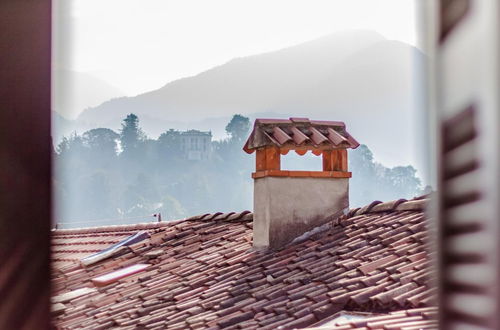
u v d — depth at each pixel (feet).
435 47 3.07
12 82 6.32
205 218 39.73
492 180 2.83
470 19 2.90
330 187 30.40
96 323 26.58
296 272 25.31
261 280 25.75
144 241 39.68
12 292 6.23
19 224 6.29
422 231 24.70
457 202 3.00
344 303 20.63
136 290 30.01
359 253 24.72
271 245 29.17
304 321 20.24
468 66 2.91
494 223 2.83
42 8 6.40
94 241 45.01
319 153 31.14
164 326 23.85
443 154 3.04
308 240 29.09
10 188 6.31
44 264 6.39
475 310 2.91
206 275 28.73
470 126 2.91
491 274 2.85
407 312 18.13
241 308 23.39
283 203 29.68
